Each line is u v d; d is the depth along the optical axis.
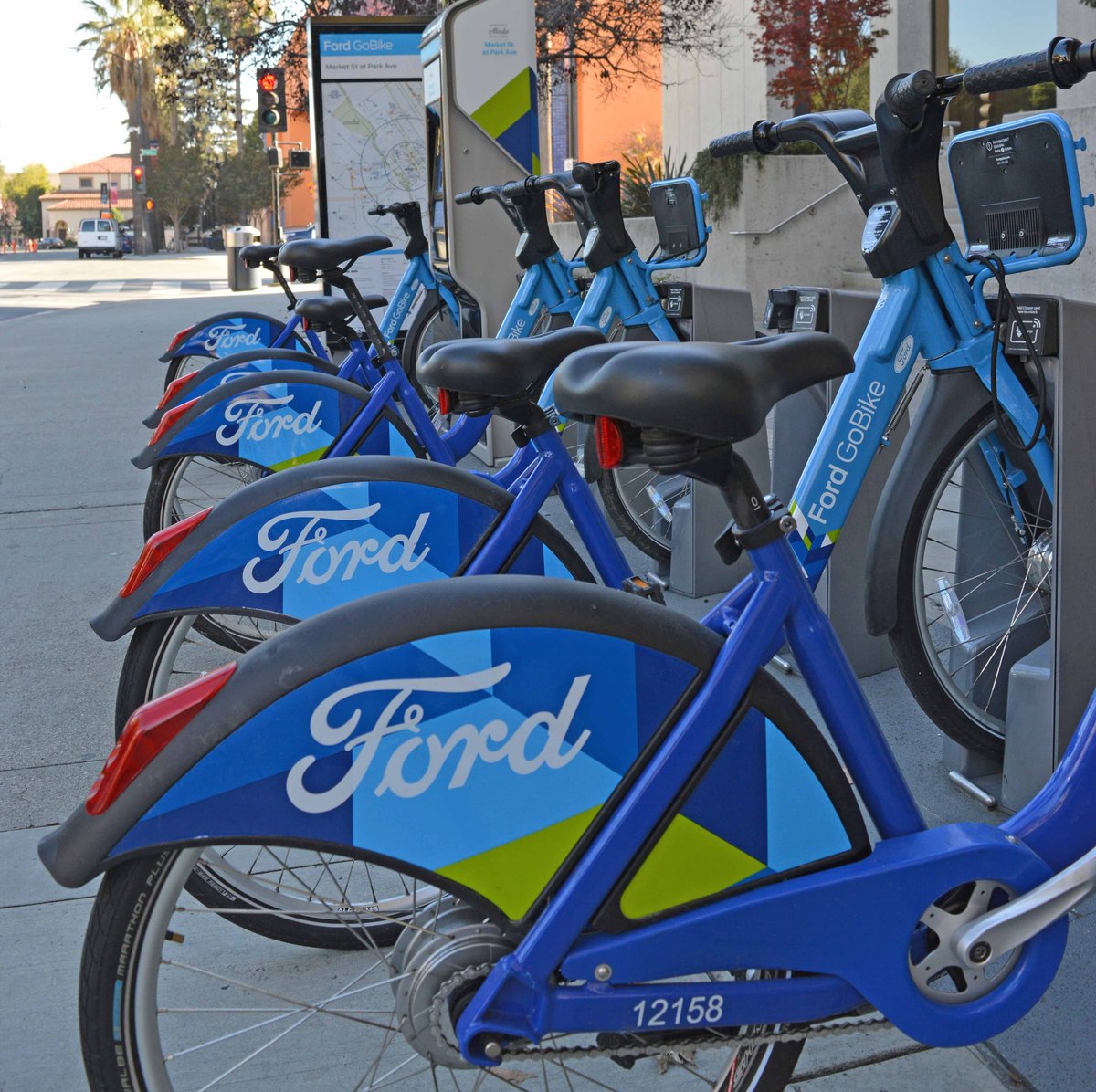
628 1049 1.45
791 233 10.05
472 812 1.35
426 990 1.39
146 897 1.37
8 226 119.00
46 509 5.55
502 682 1.35
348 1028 1.98
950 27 10.09
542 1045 1.53
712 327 3.90
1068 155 2.23
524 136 6.18
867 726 1.50
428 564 2.16
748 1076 1.56
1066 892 1.51
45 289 23.72
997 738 2.71
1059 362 2.31
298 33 14.34
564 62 14.05
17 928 2.32
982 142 2.40
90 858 1.28
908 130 2.29
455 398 1.98
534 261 4.46
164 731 1.29
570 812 1.37
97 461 6.59
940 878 1.49
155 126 55.59
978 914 1.53
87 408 8.43
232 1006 2.03
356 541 2.16
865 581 2.65
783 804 1.44
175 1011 1.48
